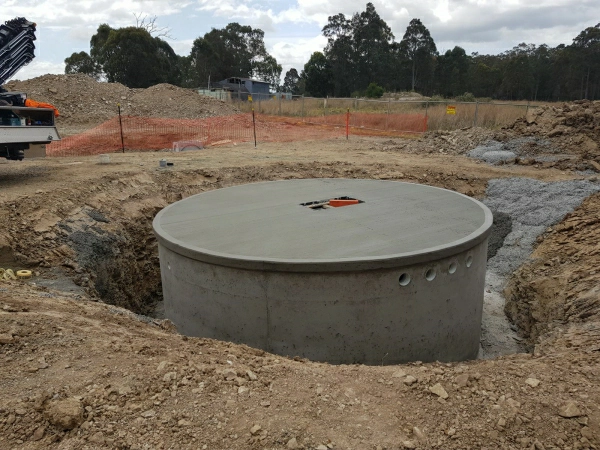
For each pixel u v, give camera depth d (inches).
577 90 2224.4
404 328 237.1
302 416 136.3
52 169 478.9
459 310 256.4
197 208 328.5
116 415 132.2
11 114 381.1
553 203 441.4
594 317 233.5
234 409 137.6
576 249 341.1
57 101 1058.7
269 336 236.8
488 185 516.7
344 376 161.6
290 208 326.6
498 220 445.4
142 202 431.2
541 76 2393.0
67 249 308.0
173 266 263.9
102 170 476.4
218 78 2632.9
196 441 125.1
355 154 689.6
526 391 150.1
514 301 336.8
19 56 432.8
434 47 2672.2
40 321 177.9
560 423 135.4
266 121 1137.4
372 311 228.7
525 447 128.1
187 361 162.2
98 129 917.2
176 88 1247.5
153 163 548.1
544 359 180.4
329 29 2529.5
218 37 2669.8
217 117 1142.3
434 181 532.4
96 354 159.8
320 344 232.1
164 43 2159.2
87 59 2158.0
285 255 233.1
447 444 128.7
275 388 150.0
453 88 2650.1
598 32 2176.4
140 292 381.1
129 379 146.6
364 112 1239.5
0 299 198.2
